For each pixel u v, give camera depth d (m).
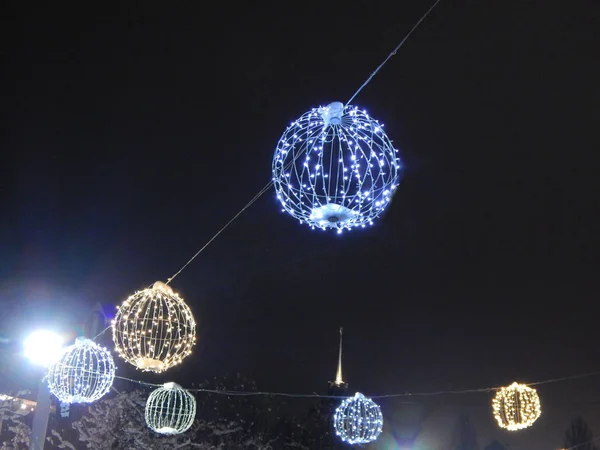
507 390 11.90
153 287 8.15
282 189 5.73
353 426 13.92
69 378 9.17
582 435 22.70
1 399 16.69
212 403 20.12
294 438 21.33
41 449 10.54
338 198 5.54
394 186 5.68
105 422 17.44
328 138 5.69
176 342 7.98
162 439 17.48
